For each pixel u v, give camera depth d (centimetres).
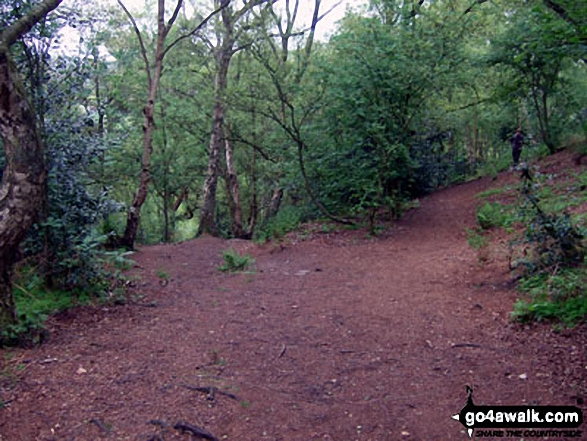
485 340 554
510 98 1873
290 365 504
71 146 754
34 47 695
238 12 1534
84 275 694
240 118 1848
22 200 493
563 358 483
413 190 2025
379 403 426
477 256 899
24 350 501
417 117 1414
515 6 1558
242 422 387
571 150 1720
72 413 385
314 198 1388
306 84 1361
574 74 1983
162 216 3050
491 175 2112
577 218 900
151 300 736
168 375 459
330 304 716
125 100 1712
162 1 1234
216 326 618
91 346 524
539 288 638
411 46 1249
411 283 812
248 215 2731
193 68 2011
